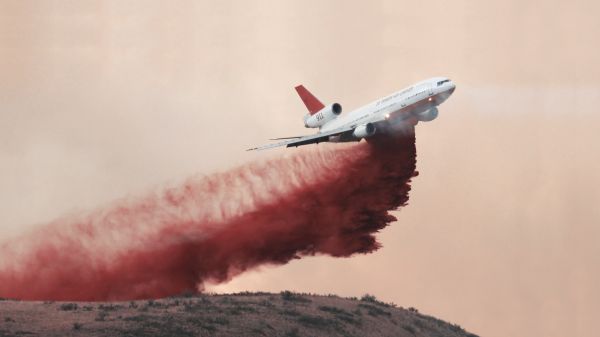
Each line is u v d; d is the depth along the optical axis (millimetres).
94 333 160000
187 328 166000
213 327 168250
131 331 161750
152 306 183250
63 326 162875
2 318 165000
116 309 178500
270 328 172125
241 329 169125
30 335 157000
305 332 173750
